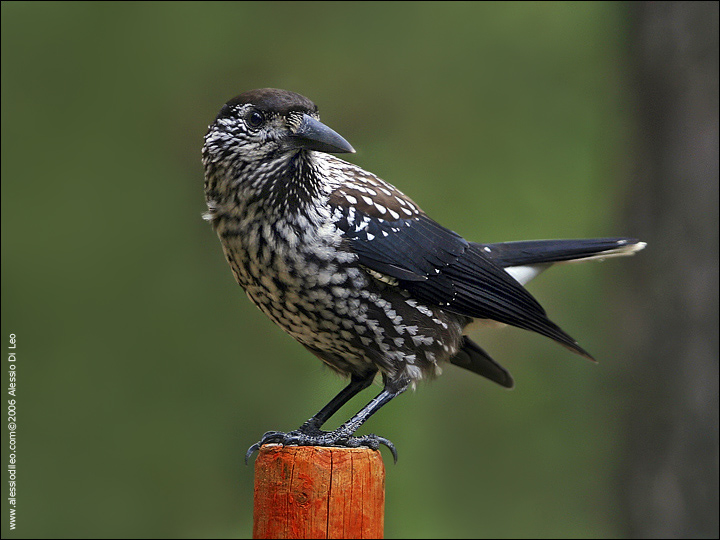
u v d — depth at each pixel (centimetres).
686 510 1084
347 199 734
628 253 923
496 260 895
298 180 696
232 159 694
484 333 1254
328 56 1427
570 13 1362
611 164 1248
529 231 1252
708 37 1102
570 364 1232
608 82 1312
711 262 1083
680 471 1088
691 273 1089
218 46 1434
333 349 754
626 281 1137
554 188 1273
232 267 726
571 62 1355
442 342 773
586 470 1223
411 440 1178
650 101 1138
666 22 1125
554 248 913
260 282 715
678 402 1090
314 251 703
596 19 1343
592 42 1346
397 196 789
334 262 712
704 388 1079
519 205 1273
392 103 1400
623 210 1163
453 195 1302
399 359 749
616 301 1154
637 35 1155
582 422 1222
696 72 1105
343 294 719
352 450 595
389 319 742
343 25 1427
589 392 1223
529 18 1379
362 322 733
